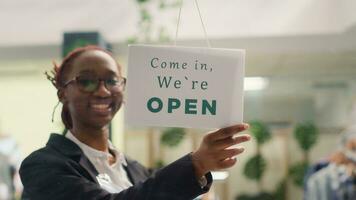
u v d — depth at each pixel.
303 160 5.82
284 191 5.73
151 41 3.84
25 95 5.18
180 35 4.12
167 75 0.96
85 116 1.21
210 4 4.29
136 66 0.96
